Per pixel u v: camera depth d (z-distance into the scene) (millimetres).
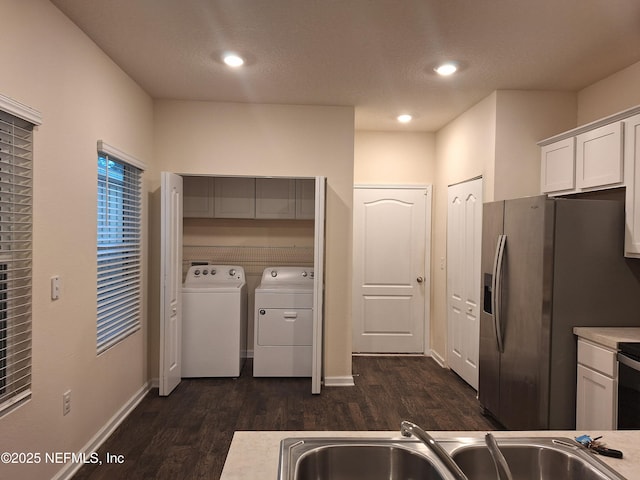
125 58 2963
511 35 2590
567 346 2600
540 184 3482
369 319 5047
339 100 3854
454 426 3129
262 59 2984
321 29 2549
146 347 3742
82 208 2541
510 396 2898
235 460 1113
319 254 3717
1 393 1894
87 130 2605
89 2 2234
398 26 2502
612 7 2262
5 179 1930
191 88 3602
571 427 2605
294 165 4008
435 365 4656
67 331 2371
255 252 4688
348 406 3492
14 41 1894
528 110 3504
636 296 2635
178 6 2291
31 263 2027
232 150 3971
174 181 3729
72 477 2408
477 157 3828
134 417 3225
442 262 4719
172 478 2416
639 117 2455
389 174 4988
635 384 2143
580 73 3162
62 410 2324
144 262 3676
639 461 1126
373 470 1201
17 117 1905
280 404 3514
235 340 4105
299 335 4133
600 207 2607
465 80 3322
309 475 1149
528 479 1204
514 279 2871
